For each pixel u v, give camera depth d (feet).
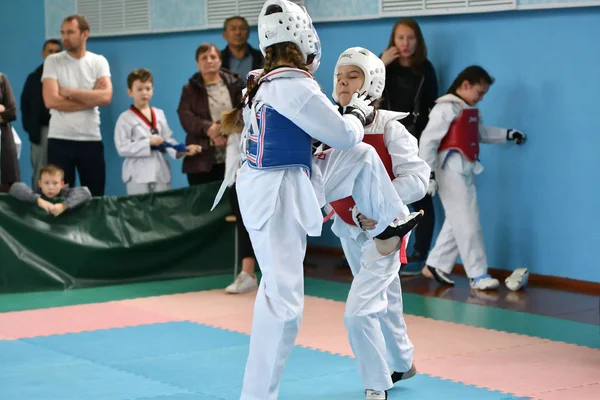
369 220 14.82
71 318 23.62
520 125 29.32
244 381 13.56
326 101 13.24
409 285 28.53
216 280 29.45
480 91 27.68
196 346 20.61
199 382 17.63
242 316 23.94
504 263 30.09
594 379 17.87
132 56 41.42
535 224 29.25
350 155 14.34
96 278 28.40
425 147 27.53
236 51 31.71
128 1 41.01
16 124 43.98
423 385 17.37
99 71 31.17
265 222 13.41
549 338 21.39
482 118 29.25
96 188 31.86
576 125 28.04
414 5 31.30
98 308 24.94
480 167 28.40
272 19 13.51
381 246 14.98
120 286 28.37
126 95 41.86
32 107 37.32
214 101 29.78
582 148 27.94
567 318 23.71
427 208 30.66
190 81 29.96
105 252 28.30
